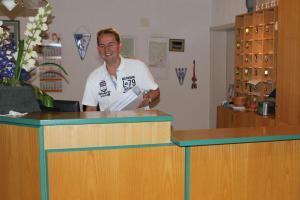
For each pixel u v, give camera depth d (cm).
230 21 528
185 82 576
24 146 187
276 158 220
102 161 190
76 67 525
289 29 364
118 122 191
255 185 217
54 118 186
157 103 565
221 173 210
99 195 191
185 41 570
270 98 420
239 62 497
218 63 585
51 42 512
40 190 183
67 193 187
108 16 532
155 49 555
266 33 434
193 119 586
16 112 202
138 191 197
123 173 194
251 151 214
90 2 523
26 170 187
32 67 217
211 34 578
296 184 226
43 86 514
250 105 461
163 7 554
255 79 455
